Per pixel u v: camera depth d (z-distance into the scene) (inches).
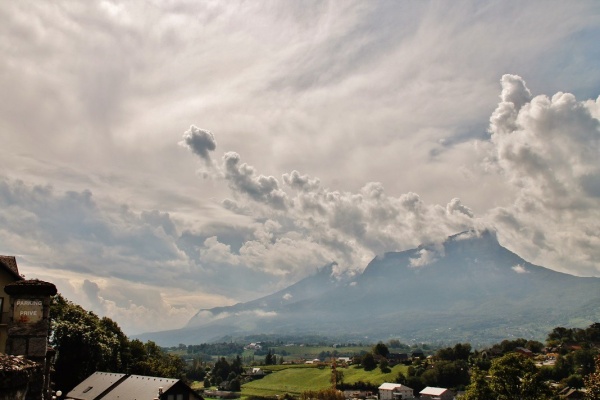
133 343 4987.7
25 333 701.9
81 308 4109.3
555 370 6747.1
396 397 7829.7
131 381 3149.6
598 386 2236.7
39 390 525.7
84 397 3211.1
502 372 2842.0
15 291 707.4
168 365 5679.1
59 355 3622.0
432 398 7529.5
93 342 3735.2
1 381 371.2
